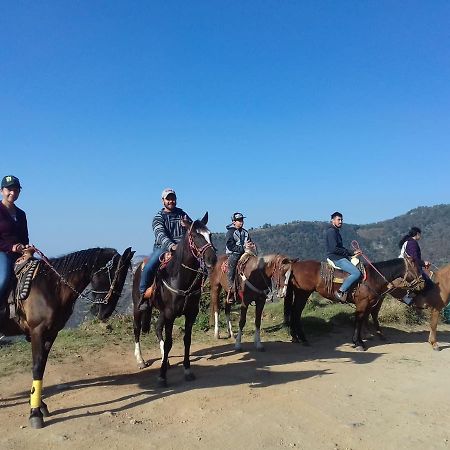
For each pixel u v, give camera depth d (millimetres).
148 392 6680
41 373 5621
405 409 6152
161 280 7172
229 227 10555
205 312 12164
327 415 5848
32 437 5090
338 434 5309
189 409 5957
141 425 5457
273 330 11430
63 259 5957
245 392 6672
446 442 5160
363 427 5516
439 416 5934
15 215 6098
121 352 9164
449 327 12773
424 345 10352
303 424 5570
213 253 6621
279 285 9945
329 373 7828
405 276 10070
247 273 9703
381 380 7461
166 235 7340
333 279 10117
